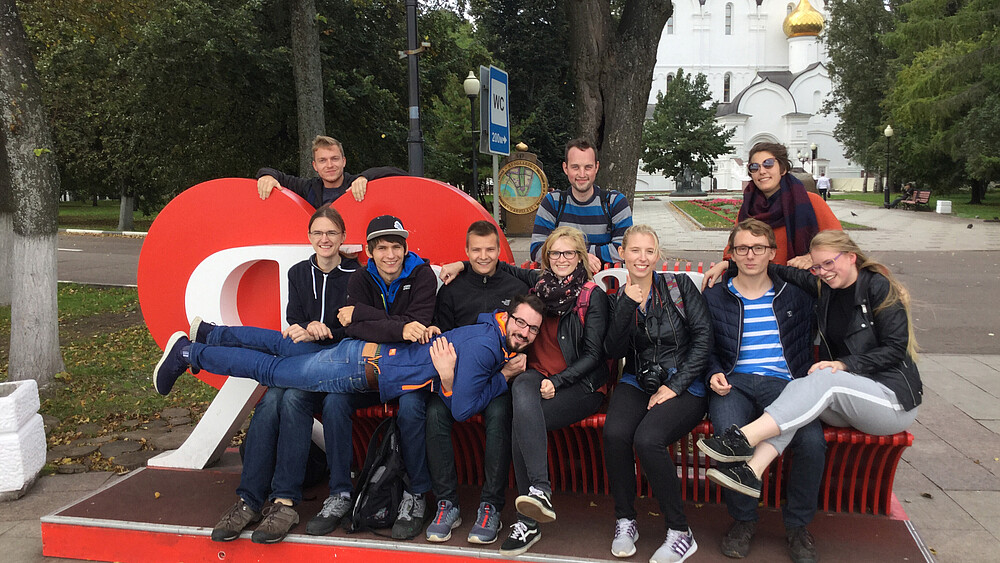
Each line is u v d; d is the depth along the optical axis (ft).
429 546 9.90
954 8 112.68
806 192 11.96
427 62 61.67
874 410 9.72
